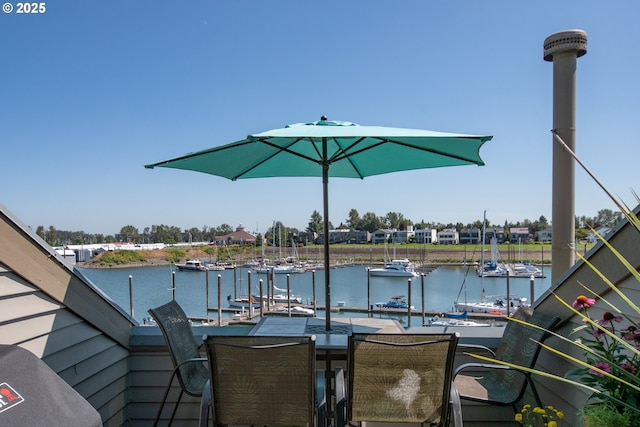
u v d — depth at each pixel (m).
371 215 71.75
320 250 55.56
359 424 1.82
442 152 2.36
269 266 40.31
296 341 1.63
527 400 2.38
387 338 1.62
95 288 2.26
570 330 1.98
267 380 1.67
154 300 24.48
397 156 2.76
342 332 2.28
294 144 2.73
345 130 1.91
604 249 1.77
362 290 29.92
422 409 1.68
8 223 1.69
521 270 33.50
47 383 1.01
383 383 1.67
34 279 1.81
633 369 1.34
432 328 2.65
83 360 2.14
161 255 50.25
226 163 2.64
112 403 2.39
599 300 1.81
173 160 2.12
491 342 2.51
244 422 1.69
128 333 2.57
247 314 17.88
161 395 2.57
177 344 2.16
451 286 30.19
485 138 1.79
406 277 35.00
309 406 1.67
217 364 1.67
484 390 2.08
